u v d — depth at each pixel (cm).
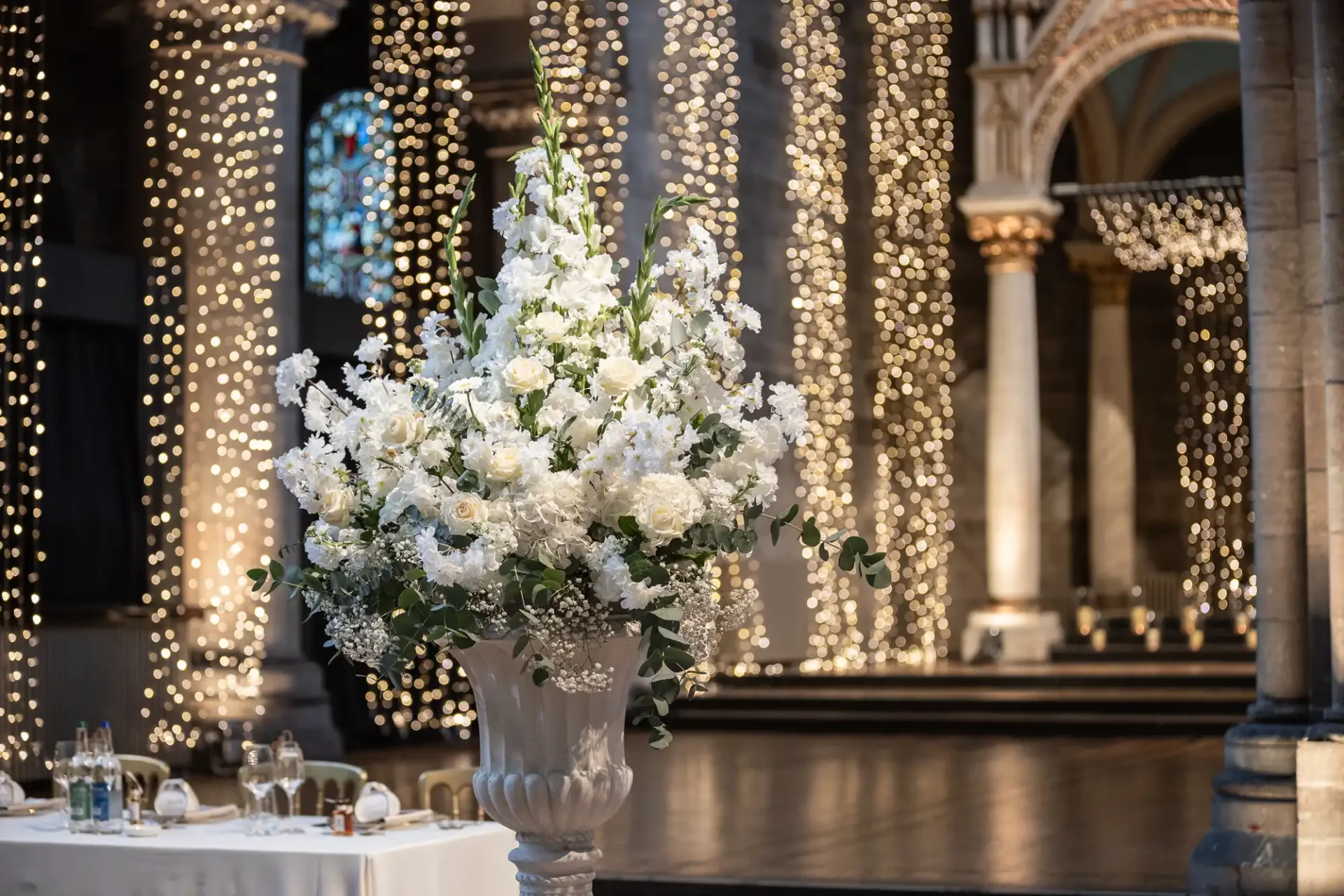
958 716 1762
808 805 1233
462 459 409
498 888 645
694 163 1983
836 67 2302
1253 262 844
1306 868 778
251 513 1509
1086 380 2522
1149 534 2578
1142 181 2397
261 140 1532
